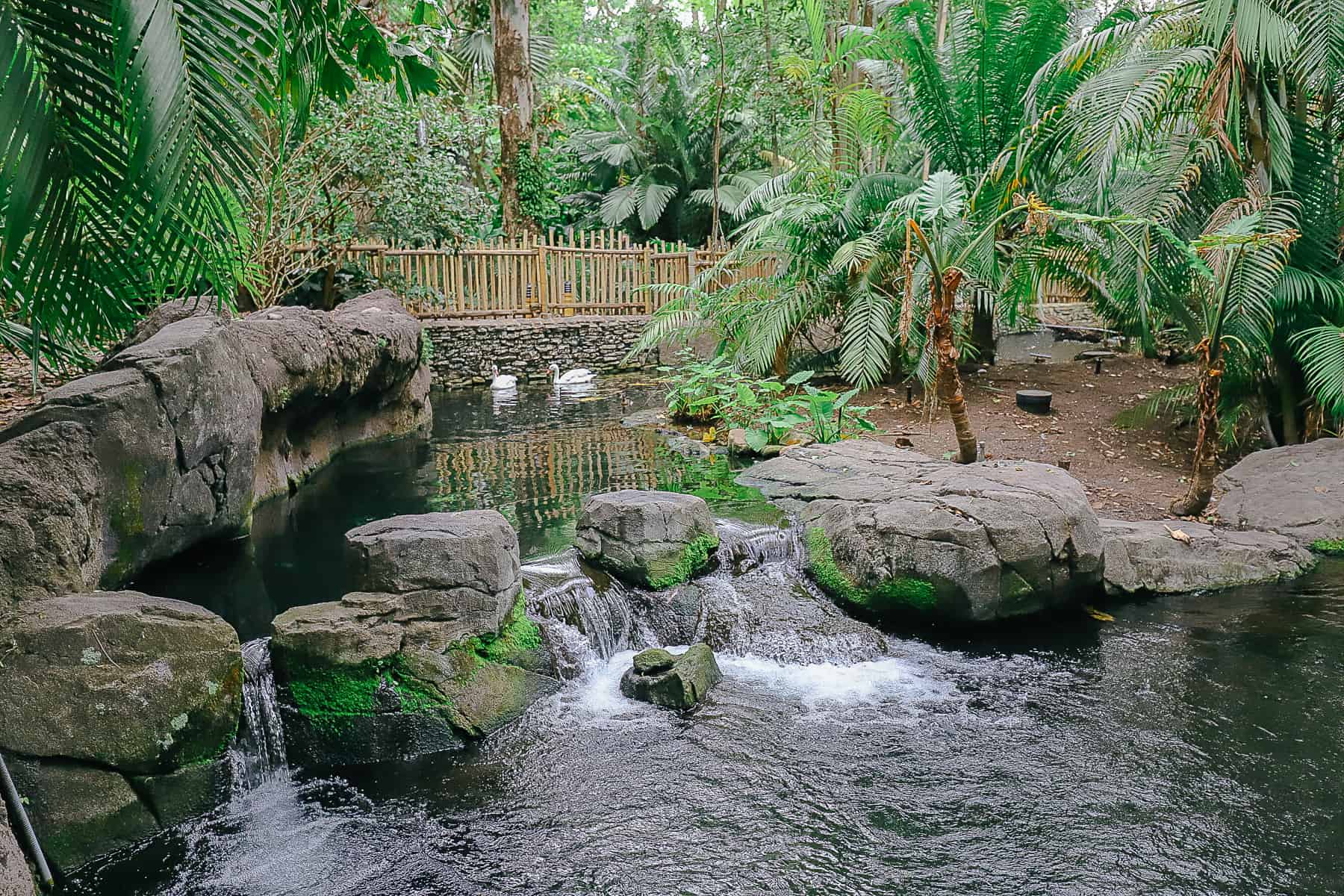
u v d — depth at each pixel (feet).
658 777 14.05
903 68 37.68
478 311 47.26
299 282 40.83
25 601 12.97
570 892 11.59
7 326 13.12
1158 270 26.89
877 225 35.76
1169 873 11.84
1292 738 14.84
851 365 33.12
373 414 32.60
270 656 14.74
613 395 41.60
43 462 15.62
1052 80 32.78
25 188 9.02
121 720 12.29
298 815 13.17
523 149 54.65
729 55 66.74
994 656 17.87
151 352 19.16
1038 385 38.32
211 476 20.47
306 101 12.29
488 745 14.87
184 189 9.49
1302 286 25.73
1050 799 13.42
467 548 15.69
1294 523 22.72
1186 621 19.15
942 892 11.52
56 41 9.06
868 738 15.11
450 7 65.51
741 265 39.65
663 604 18.63
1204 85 26.03
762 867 12.03
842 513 20.86
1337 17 24.41
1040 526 18.75
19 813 11.28
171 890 11.59
